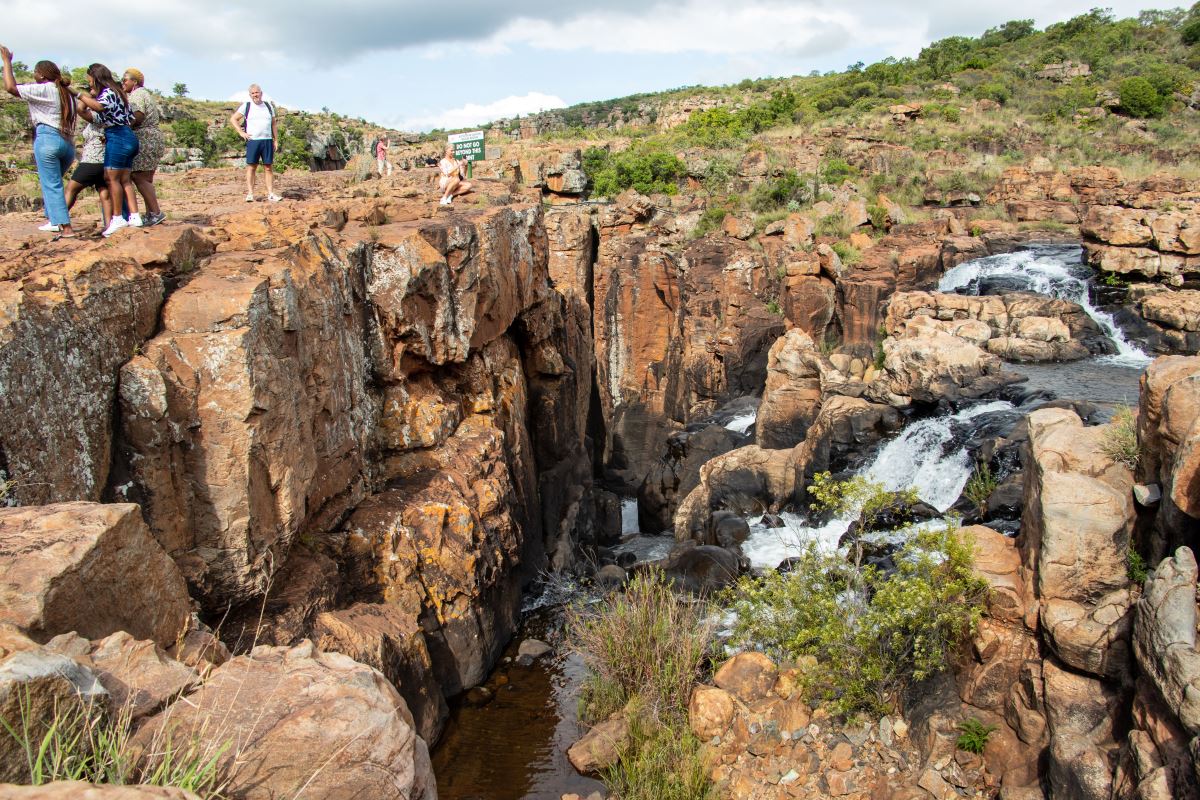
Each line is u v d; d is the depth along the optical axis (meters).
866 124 59.53
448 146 19.61
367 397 14.50
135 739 4.08
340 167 54.53
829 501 12.61
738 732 10.98
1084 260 29.42
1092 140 53.50
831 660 11.13
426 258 15.23
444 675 13.43
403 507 13.78
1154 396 9.16
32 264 8.95
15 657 3.78
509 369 20.62
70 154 11.23
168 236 10.94
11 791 3.07
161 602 5.97
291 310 10.98
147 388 9.05
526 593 18.66
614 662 13.01
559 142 65.69
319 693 4.62
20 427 7.44
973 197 43.94
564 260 42.91
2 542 5.09
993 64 77.88
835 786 9.88
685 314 38.56
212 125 57.34
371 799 4.09
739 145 56.97
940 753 9.59
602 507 26.28
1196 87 60.81
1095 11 87.50
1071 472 9.74
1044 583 9.30
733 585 16.73
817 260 35.81
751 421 31.09
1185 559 7.66
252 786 3.94
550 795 11.19
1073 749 8.42
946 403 20.20
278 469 10.38
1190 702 6.84
